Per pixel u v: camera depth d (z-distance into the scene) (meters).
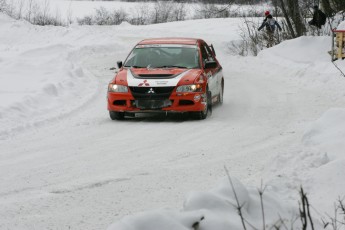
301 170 22.73
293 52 76.69
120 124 39.06
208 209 14.53
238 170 25.38
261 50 88.38
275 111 43.09
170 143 32.09
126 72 41.66
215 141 32.34
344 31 66.50
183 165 26.69
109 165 26.94
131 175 24.91
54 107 45.16
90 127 37.91
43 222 18.86
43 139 33.75
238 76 69.31
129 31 133.25
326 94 51.09
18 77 57.50
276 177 21.44
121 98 39.94
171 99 39.59
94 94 53.06
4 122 37.59
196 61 42.56
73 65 68.94
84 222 18.83
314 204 18.86
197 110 39.72
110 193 22.19
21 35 115.75
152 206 20.41
